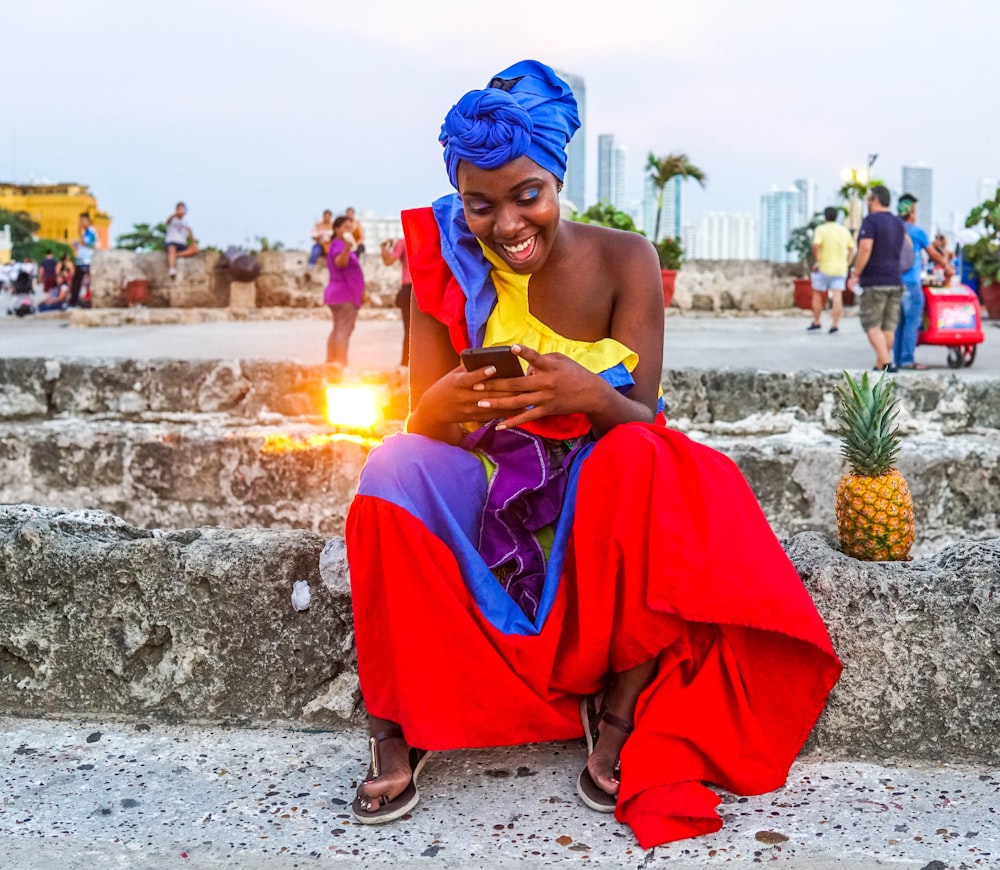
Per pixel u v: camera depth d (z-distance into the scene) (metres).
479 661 2.43
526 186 2.50
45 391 6.63
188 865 2.27
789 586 2.40
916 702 2.70
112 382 6.62
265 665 2.97
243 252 17.62
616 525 2.38
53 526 3.09
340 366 6.58
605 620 2.42
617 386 2.70
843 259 13.57
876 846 2.29
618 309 2.80
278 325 15.54
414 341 2.84
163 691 3.01
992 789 2.54
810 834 2.35
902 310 9.62
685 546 2.36
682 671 2.52
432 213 2.76
